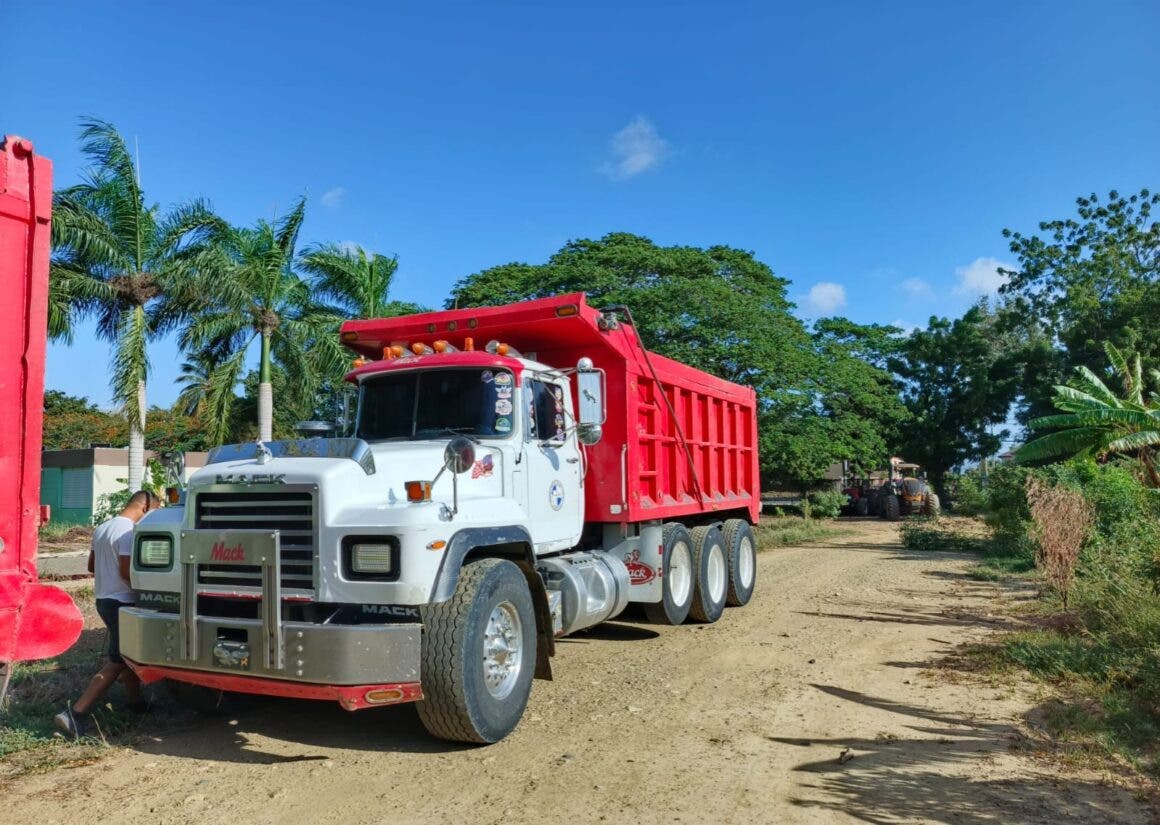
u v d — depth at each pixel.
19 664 7.43
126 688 6.35
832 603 11.84
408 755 5.48
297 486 5.33
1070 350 43.56
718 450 11.80
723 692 7.01
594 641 9.30
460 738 5.49
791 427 30.92
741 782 4.93
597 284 28.86
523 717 6.31
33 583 4.71
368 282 21.91
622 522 8.83
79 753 5.50
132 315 18.67
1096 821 4.35
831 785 4.88
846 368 34.12
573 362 8.70
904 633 9.53
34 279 4.81
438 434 6.99
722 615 11.04
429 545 5.20
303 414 21.72
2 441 4.63
